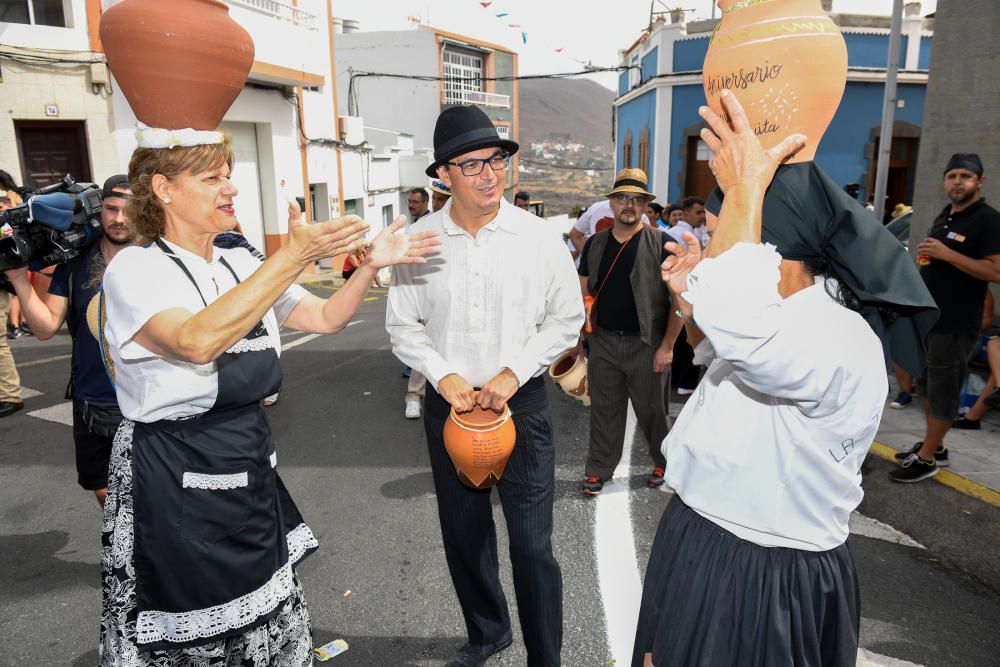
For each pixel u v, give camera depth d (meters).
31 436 5.18
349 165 19.89
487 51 34.03
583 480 4.29
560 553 3.43
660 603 1.63
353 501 4.06
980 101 5.66
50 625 2.92
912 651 2.65
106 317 1.71
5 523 3.84
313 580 3.23
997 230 3.72
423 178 25.09
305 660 2.01
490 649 2.65
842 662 1.50
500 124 36.38
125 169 11.83
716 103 1.41
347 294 1.96
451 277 2.38
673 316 3.60
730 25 1.37
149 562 1.71
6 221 2.48
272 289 1.51
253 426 1.81
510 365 2.27
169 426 1.71
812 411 1.39
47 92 10.87
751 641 1.46
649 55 19.39
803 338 1.33
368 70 31.25
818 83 1.31
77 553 3.52
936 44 5.89
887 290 1.33
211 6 1.60
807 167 1.38
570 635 2.81
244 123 15.11
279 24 14.12
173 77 1.58
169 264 1.70
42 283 3.12
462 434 2.16
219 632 1.76
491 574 2.59
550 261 2.39
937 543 3.44
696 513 1.57
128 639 1.74
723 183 1.38
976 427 4.94
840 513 1.45
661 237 3.74
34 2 10.69
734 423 1.49
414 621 2.93
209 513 1.72
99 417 2.79
